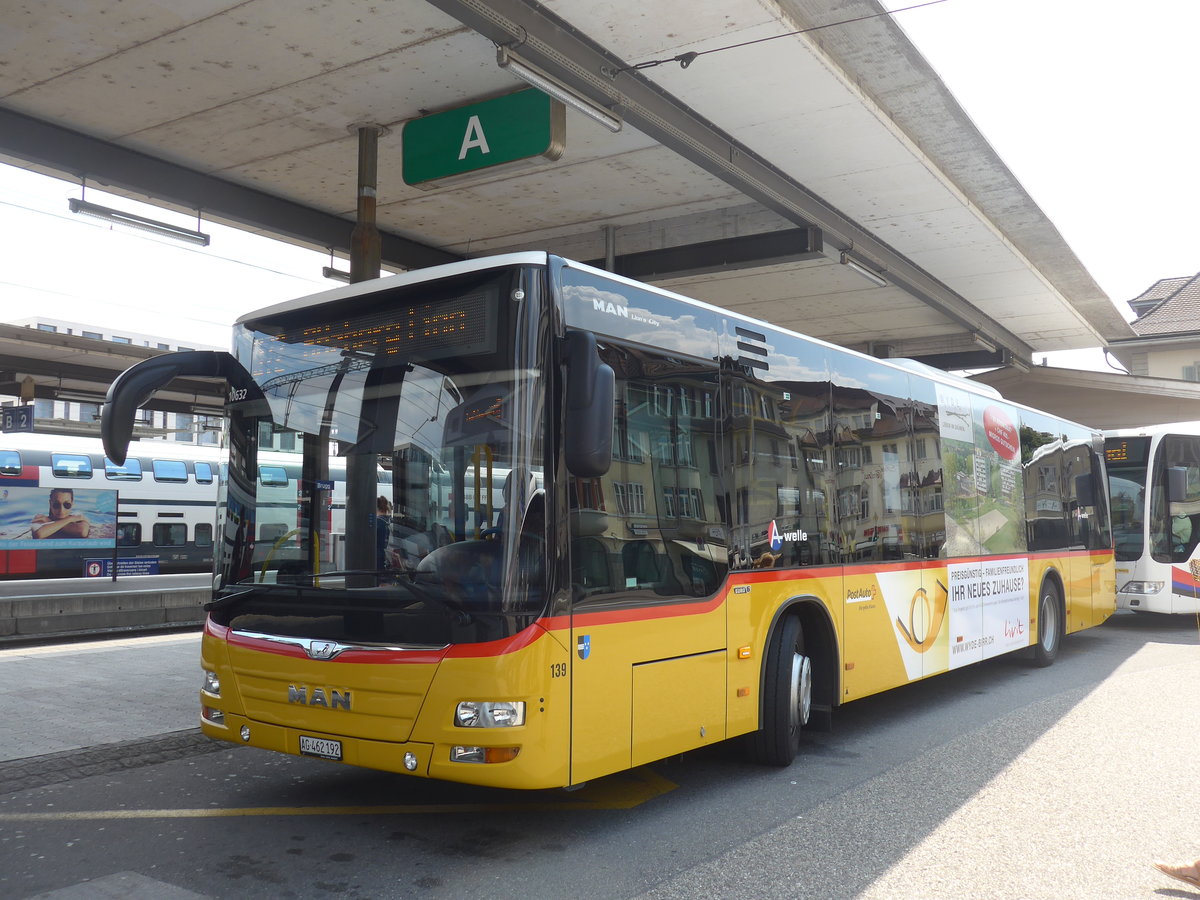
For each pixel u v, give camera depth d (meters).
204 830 5.31
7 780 6.22
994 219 13.66
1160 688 10.00
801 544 6.89
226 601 5.48
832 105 9.54
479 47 8.31
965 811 5.75
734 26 8.00
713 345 6.18
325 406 5.34
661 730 5.41
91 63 8.57
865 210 12.71
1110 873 4.77
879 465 8.08
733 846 5.11
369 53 8.41
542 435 4.76
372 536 5.00
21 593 19.45
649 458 5.49
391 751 4.75
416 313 5.15
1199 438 16.48
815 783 6.35
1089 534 13.21
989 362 21.39
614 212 12.95
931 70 9.38
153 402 23.86
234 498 5.64
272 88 9.09
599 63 8.47
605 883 4.57
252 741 5.35
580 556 4.91
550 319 4.87
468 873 4.68
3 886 4.46
